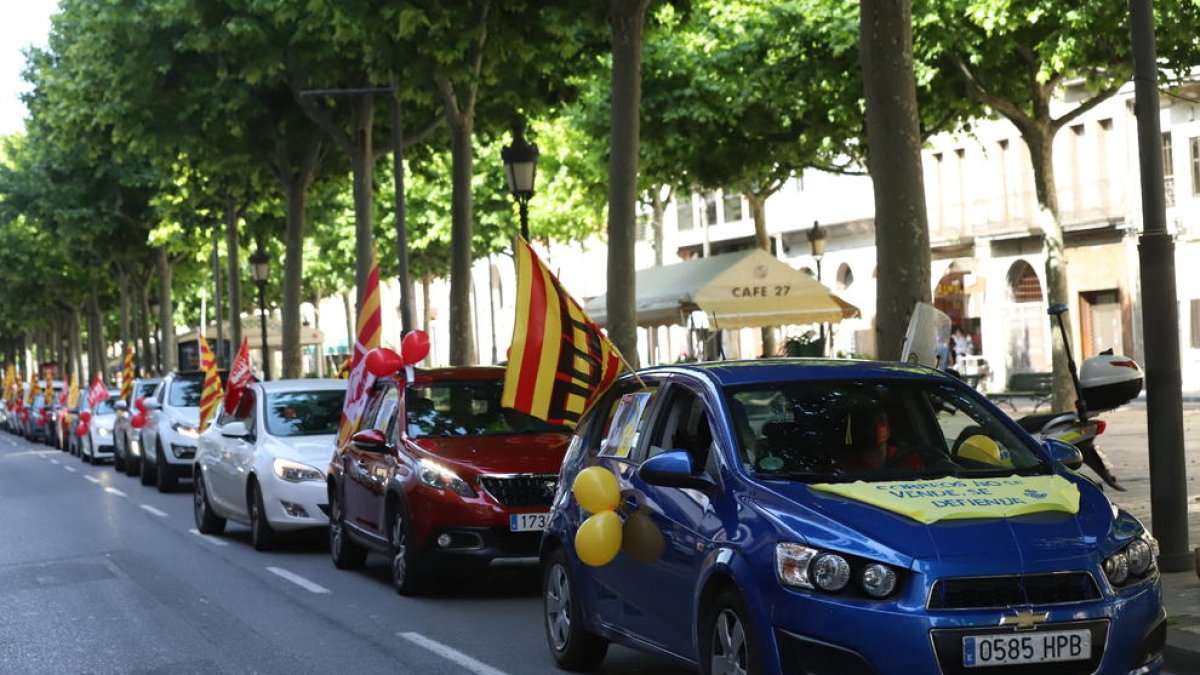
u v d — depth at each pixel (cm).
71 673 1047
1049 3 2592
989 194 5122
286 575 1532
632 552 854
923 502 731
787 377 864
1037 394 3619
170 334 5375
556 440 1380
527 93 2633
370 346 1731
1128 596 716
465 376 1473
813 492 754
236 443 1847
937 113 3123
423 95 2542
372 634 1156
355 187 3144
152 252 5353
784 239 6109
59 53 3878
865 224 5619
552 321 1027
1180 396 1177
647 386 943
